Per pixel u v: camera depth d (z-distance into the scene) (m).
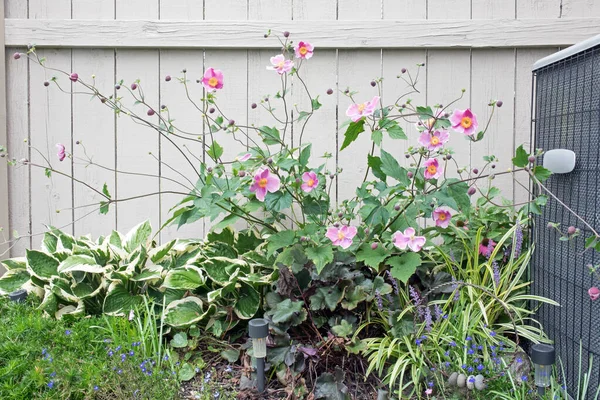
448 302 1.92
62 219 2.60
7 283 2.31
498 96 2.51
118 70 2.55
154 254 2.35
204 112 2.18
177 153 2.58
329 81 2.53
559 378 1.87
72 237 2.43
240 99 2.55
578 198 1.76
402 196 2.03
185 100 2.56
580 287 1.75
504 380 1.69
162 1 2.53
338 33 2.48
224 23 2.49
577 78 1.77
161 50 2.54
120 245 2.40
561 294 1.89
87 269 2.13
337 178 2.53
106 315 2.09
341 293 1.95
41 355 1.76
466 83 2.51
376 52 2.52
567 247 1.83
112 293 2.13
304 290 1.99
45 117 2.56
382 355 1.82
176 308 2.09
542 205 1.99
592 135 1.67
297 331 2.04
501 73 2.50
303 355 1.83
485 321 1.92
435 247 2.19
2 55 2.50
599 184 1.63
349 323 1.95
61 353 1.81
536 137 2.12
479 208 2.34
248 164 2.24
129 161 2.58
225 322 2.13
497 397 1.65
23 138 2.57
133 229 2.43
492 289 2.01
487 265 2.04
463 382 1.64
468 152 2.52
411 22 2.46
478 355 1.77
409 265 1.90
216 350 2.03
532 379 1.77
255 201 2.20
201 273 2.18
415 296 1.88
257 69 2.54
